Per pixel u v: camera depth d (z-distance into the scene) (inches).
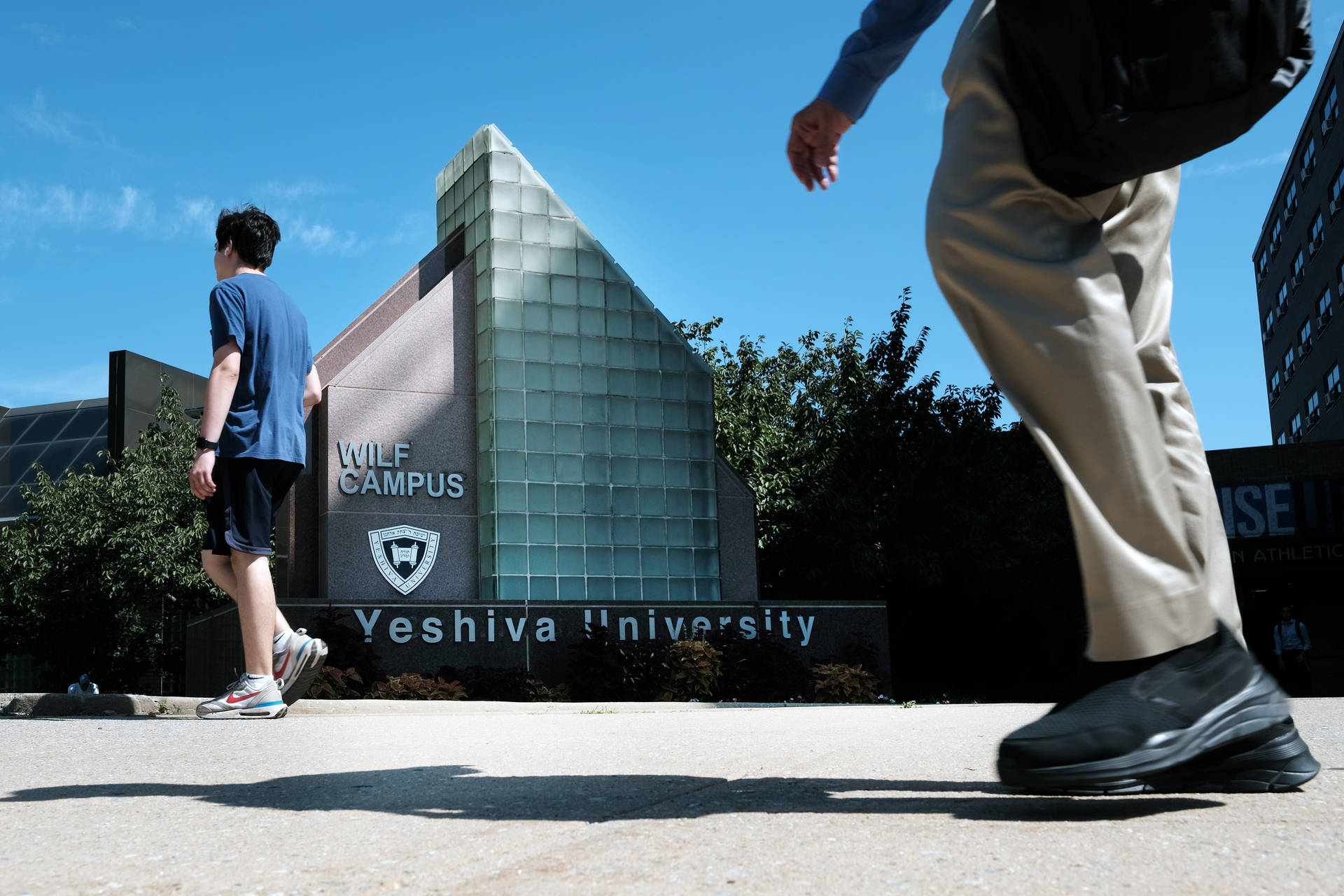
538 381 667.4
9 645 1024.2
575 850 46.6
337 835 51.9
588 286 692.1
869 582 888.9
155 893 40.3
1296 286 2055.9
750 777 74.4
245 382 186.4
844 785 68.8
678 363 706.2
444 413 655.1
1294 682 756.0
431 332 661.3
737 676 618.2
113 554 1000.9
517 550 639.8
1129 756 54.7
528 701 564.7
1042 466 944.9
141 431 1350.9
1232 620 62.1
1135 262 64.4
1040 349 56.5
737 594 700.0
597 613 630.5
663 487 684.7
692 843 47.6
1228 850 44.6
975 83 59.4
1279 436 2348.7
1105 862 42.6
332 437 622.8
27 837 53.3
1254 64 55.2
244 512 184.4
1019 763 56.0
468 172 708.0
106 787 74.9
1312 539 1127.0
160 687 1080.8
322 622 558.9
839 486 868.6
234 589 189.9
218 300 185.0
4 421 1604.3
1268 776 59.7
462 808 60.0
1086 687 57.9
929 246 61.1
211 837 52.1
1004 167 58.4
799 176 81.3
